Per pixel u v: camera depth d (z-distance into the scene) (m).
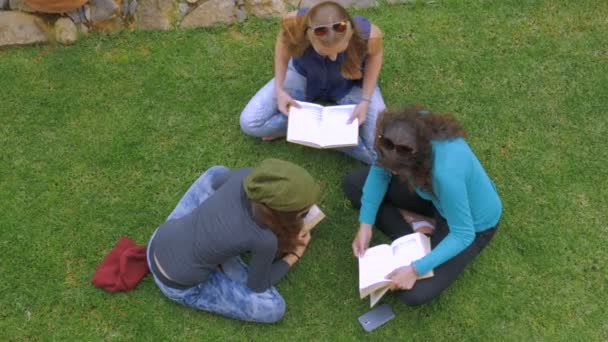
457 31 3.95
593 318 3.03
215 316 3.03
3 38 3.81
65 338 2.98
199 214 2.72
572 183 3.41
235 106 3.70
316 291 3.12
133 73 3.80
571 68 3.81
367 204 2.98
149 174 3.46
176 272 2.75
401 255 2.84
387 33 3.95
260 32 3.96
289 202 2.35
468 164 2.53
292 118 3.21
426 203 3.02
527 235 3.26
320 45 2.84
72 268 3.16
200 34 3.95
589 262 3.18
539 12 4.02
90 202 3.36
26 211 3.32
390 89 3.75
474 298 3.09
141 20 3.94
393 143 2.34
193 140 3.57
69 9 3.73
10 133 3.57
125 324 3.01
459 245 2.69
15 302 3.06
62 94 3.71
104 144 3.54
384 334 3.00
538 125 3.61
